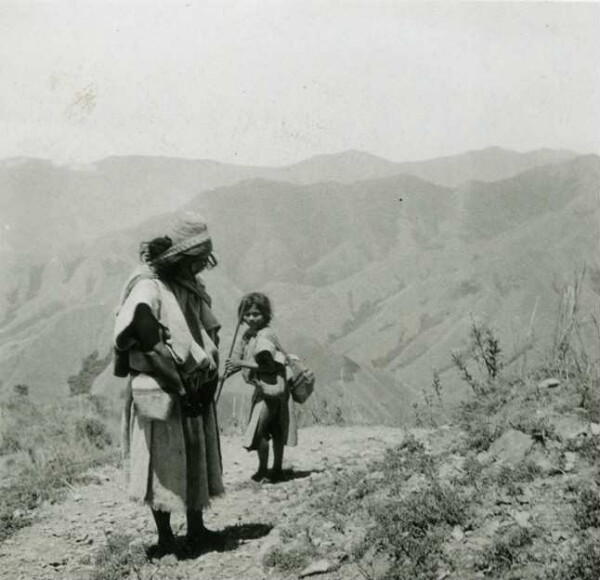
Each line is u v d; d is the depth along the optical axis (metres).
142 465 4.43
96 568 4.67
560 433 4.98
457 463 5.13
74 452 7.60
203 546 4.75
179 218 4.57
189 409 4.48
